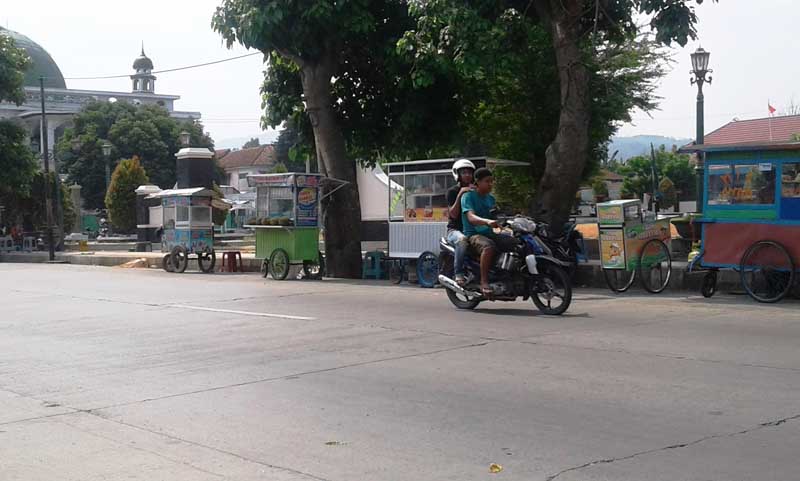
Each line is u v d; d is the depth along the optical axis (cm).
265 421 639
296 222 1934
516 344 923
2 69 4094
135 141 7288
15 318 1310
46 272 2494
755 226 1258
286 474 514
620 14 1633
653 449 539
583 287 1583
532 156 2166
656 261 1457
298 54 1903
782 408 629
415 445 564
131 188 5138
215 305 1409
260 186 2016
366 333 1040
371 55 1991
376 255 1923
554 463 516
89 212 7269
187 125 7825
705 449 536
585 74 1579
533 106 2125
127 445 589
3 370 877
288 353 922
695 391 686
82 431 630
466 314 1187
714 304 1244
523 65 2027
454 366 816
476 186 1224
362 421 630
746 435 564
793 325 1021
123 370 859
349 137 2120
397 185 1761
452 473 505
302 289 1664
